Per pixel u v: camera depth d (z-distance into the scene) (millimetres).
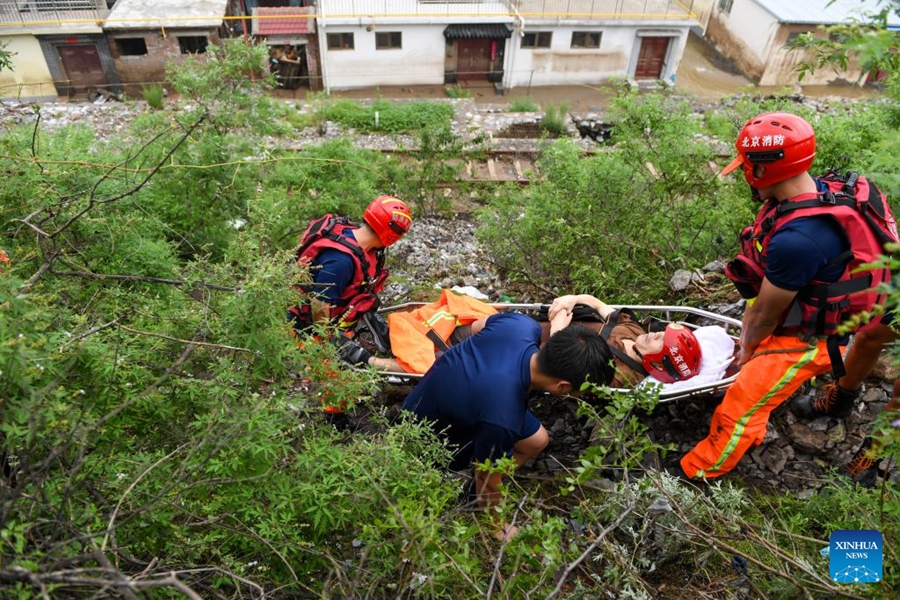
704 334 3535
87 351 2029
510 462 2170
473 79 22766
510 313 2875
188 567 2004
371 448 2248
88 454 2045
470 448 2789
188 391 2258
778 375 2791
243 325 2264
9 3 17438
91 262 3123
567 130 13133
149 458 2039
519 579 2279
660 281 4609
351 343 3562
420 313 3904
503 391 2551
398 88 22453
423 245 7094
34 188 3201
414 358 3629
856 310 2541
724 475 3240
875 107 4723
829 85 23781
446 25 21312
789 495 3055
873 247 2477
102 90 18703
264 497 2174
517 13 21375
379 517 2217
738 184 4926
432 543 1905
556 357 2533
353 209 6918
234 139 5980
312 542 2240
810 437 3334
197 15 18703
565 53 22406
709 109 13766
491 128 13344
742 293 2922
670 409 3617
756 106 5598
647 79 23453
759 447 3371
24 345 1679
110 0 19094
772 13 22625
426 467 2328
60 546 1555
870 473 3037
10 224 3133
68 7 17891
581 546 2746
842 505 2580
